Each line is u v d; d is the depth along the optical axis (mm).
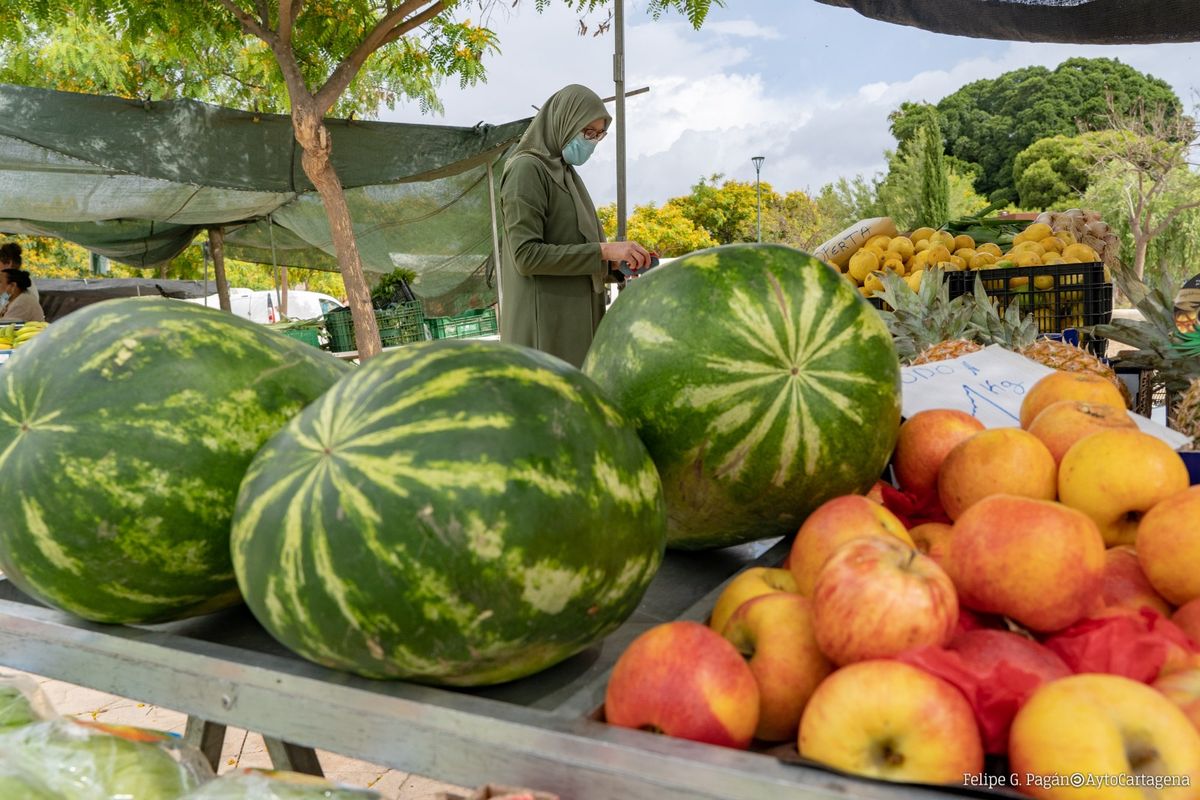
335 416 1108
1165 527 1104
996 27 5195
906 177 31047
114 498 1225
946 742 836
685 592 1467
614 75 6312
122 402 1261
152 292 17266
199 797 1159
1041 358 2527
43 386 1297
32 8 8352
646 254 4059
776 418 1326
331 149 7902
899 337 3219
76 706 3727
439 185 9867
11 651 1384
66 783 1225
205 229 11867
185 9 8398
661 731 956
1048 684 865
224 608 1440
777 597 1088
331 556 996
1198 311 2723
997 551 1020
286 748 1541
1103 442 1265
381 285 10641
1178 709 837
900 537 1141
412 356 1152
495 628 1002
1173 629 1008
